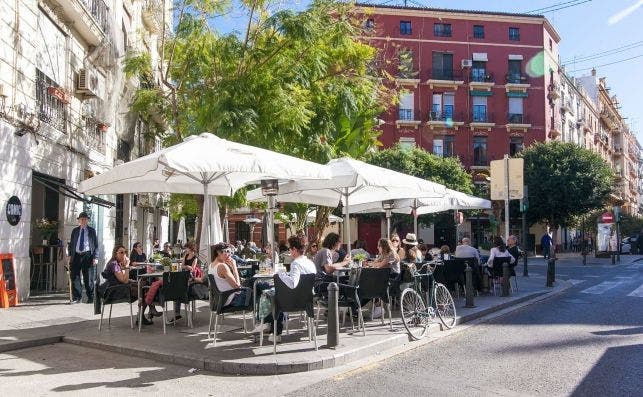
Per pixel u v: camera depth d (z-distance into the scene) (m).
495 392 5.78
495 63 48.44
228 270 8.02
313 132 15.30
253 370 6.71
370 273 8.84
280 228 39.16
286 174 8.16
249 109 13.23
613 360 7.17
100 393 5.89
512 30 48.97
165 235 31.88
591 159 40.28
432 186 11.41
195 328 9.36
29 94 12.96
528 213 41.50
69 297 12.88
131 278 10.81
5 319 10.23
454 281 12.57
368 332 8.85
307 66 14.78
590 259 36.94
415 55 46.81
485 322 10.62
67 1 14.22
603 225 39.44
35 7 13.29
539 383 6.11
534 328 9.76
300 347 7.70
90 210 17.09
